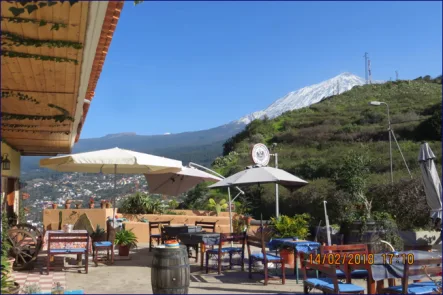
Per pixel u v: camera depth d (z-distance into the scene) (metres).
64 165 12.50
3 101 7.51
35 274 8.82
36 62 5.39
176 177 14.60
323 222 16.84
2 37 4.63
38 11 4.13
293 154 32.88
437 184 8.82
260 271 9.41
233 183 9.12
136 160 10.14
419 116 36.28
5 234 8.62
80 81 6.27
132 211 18.09
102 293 7.21
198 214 18.42
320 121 41.84
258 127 44.12
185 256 6.60
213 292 7.40
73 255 11.56
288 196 20.58
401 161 24.59
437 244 11.81
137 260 10.98
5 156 11.98
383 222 8.72
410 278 5.96
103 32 5.61
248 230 13.51
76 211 15.00
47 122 9.38
